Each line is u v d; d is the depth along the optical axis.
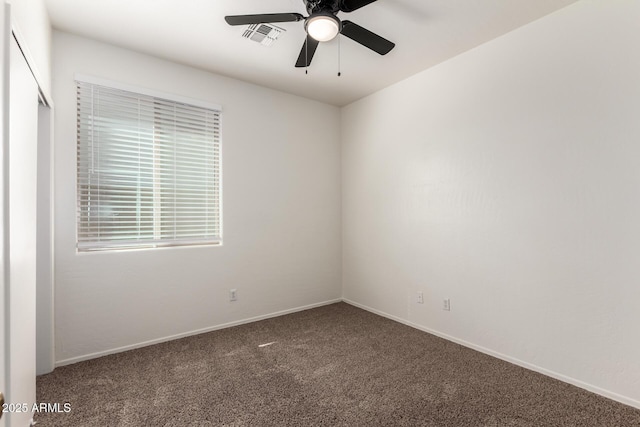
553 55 2.14
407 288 3.22
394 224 3.36
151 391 2.01
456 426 1.67
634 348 1.82
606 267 1.92
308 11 1.85
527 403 1.87
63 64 2.35
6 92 1.17
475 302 2.62
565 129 2.09
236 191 3.22
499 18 2.21
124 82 2.60
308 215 3.77
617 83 1.88
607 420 1.71
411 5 2.07
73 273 2.38
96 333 2.47
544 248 2.20
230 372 2.24
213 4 2.06
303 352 2.57
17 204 1.37
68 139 2.36
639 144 1.80
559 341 2.13
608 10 1.91
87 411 1.80
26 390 1.55
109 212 2.56
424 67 2.97
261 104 3.39
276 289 3.50
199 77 2.99
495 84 2.47
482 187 2.56
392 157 3.38
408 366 2.33
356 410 1.81
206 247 3.02
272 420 1.73
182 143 2.91
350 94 3.65
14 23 1.25
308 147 3.77
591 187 1.98
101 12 2.14
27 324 1.55
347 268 4.01
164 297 2.79
